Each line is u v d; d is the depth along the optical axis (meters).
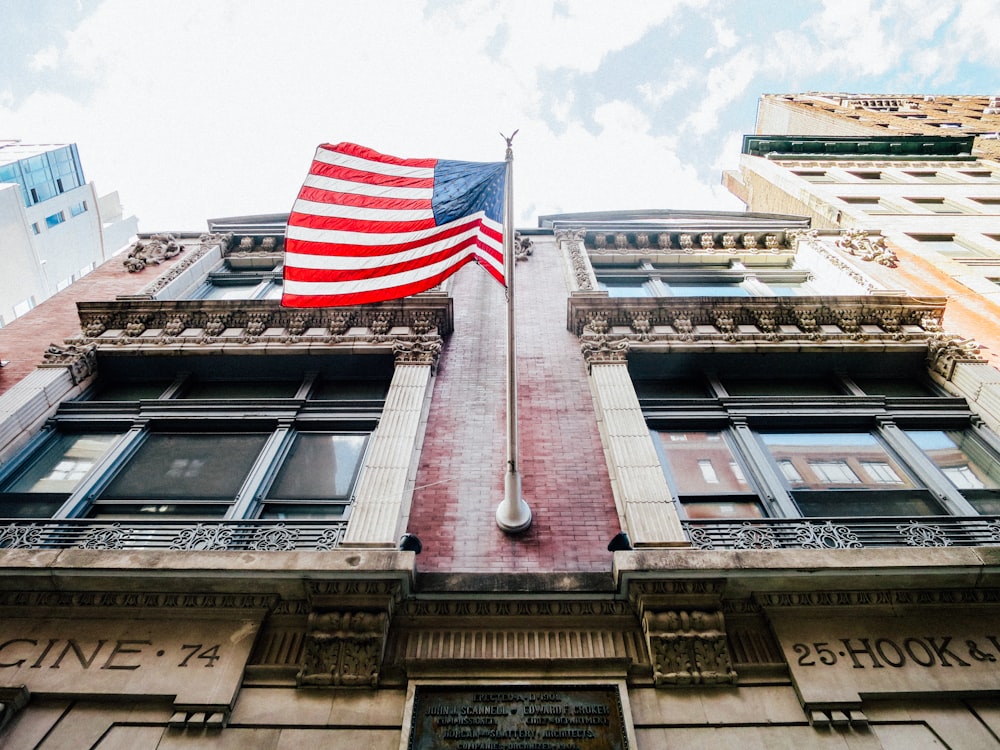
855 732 5.46
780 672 5.95
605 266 16.70
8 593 6.41
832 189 26.14
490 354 11.22
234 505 8.04
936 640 6.16
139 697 5.66
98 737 5.42
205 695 5.62
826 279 15.71
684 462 9.17
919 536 7.30
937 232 19.89
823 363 11.30
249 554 6.23
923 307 12.03
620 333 11.56
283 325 11.76
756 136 32.91
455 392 10.07
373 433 9.19
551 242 16.83
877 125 42.06
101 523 7.62
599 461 8.66
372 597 6.22
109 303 12.01
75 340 11.30
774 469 8.87
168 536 7.31
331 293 8.08
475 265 15.01
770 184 30.70
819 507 8.27
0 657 5.96
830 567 6.11
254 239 17.11
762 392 11.16
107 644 6.11
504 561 7.02
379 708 5.64
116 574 6.19
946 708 5.68
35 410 9.55
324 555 6.21
